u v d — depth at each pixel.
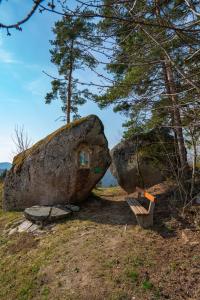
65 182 9.41
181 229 6.68
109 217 8.20
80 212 8.91
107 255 6.01
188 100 3.98
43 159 9.70
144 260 5.68
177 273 5.21
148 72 6.99
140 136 10.76
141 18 3.02
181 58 3.83
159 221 7.28
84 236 7.07
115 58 3.50
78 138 9.48
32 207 9.10
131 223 7.53
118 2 2.52
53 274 5.80
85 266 5.79
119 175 11.01
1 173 17.33
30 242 7.41
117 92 7.37
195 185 8.44
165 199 8.73
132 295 4.86
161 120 8.08
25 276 6.02
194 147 6.95
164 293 4.81
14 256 6.96
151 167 10.37
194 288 4.82
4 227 8.78
